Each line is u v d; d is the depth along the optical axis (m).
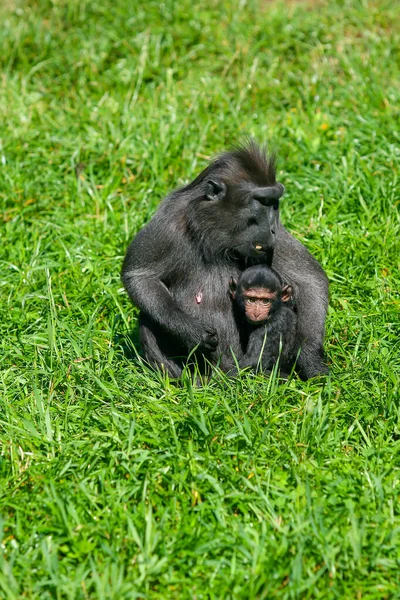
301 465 14.75
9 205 26.47
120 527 13.42
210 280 18.84
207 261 18.70
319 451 14.99
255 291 17.81
